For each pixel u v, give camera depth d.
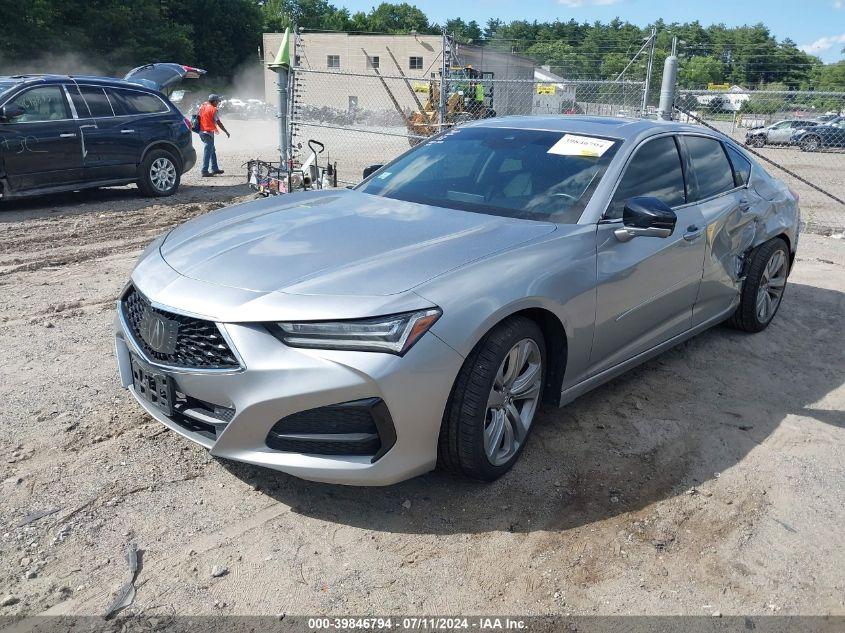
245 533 2.86
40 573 2.59
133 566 2.64
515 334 3.04
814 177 17.72
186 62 54.22
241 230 3.46
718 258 4.61
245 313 2.70
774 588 2.71
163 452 3.39
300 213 3.73
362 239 3.26
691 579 2.74
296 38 10.68
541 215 3.67
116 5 49.62
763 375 4.71
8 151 8.98
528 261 3.18
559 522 3.03
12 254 7.18
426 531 2.92
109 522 2.88
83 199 10.59
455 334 2.79
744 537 3.00
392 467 2.78
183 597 2.51
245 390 2.67
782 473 3.51
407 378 2.69
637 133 4.18
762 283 5.33
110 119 10.07
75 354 4.53
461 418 2.93
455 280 2.90
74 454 3.34
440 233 3.36
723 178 4.88
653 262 3.89
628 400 4.20
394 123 28.12
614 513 3.12
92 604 2.46
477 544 2.86
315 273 2.90
